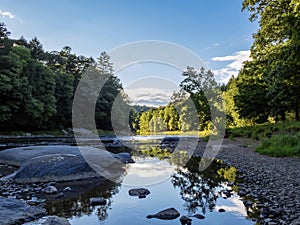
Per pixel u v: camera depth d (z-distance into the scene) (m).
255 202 4.91
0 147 16.22
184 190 6.19
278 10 15.49
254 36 19.31
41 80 38.97
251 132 21.61
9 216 4.00
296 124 17.05
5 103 31.67
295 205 4.55
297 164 8.73
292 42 11.28
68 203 5.11
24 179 6.98
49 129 40.16
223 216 4.24
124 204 5.07
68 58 55.47
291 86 14.70
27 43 46.69
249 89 24.03
